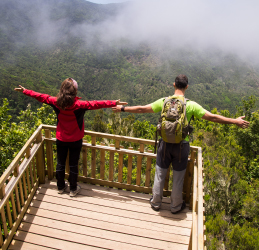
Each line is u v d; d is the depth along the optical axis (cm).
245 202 932
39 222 264
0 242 219
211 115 237
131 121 1356
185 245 243
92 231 255
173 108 231
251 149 1911
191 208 290
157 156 268
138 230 258
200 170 234
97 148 324
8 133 953
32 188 301
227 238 746
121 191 322
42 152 324
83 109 271
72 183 301
